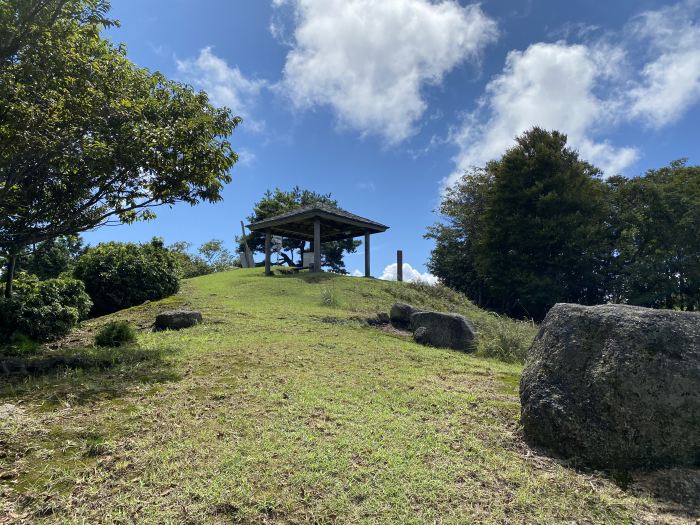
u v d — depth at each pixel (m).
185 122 6.97
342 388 4.99
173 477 3.00
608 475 3.37
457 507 2.85
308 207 19.50
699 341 3.47
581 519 2.82
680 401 3.31
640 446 3.37
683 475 3.20
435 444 3.70
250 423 3.87
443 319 9.22
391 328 10.52
